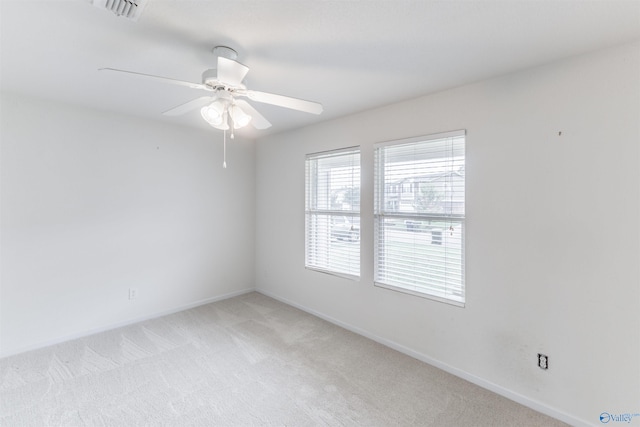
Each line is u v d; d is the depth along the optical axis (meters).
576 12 1.41
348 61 1.92
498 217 2.14
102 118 3.05
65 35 1.65
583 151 1.81
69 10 1.42
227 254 4.13
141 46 1.76
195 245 3.80
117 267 3.19
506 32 1.58
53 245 2.81
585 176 1.80
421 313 2.58
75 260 2.93
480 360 2.25
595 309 1.78
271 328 3.20
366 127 2.96
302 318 3.47
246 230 4.34
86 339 2.92
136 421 1.86
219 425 1.84
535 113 1.98
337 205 3.33
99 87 2.42
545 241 1.95
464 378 2.32
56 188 2.82
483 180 2.21
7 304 2.60
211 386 2.21
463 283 2.35
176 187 3.62
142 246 3.37
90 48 1.79
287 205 3.91
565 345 1.88
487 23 1.51
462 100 2.30
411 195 2.67
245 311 3.67
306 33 1.61
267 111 3.00
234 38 1.66
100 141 3.04
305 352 2.71
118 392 2.13
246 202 4.32
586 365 1.82
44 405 1.98
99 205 3.06
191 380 2.28
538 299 1.98
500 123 2.12
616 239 1.72
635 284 1.67
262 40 1.68
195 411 1.95
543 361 1.96
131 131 3.25
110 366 2.45
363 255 3.02
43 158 2.74
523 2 1.34
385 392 2.16
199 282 3.85
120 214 3.20
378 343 2.89
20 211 2.65
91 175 3.01
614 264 1.72
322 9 1.40
